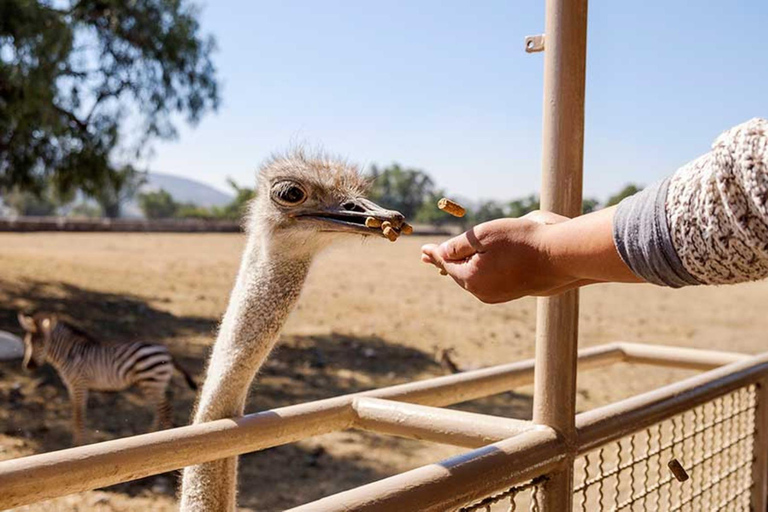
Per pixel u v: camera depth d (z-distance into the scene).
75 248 22.12
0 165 12.31
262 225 2.17
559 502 1.53
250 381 2.06
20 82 10.62
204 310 12.67
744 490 2.38
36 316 6.43
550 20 1.55
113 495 4.68
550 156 1.55
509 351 10.59
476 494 1.31
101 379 6.29
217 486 1.98
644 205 1.00
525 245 1.16
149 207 75.56
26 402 6.75
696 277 0.96
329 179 2.18
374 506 1.14
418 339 11.02
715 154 0.91
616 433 1.67
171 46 12.50
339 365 9.08
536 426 1.57
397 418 1.79
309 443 6.15
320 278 17.80
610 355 2.68
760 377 2.31
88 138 12.26
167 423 6.49
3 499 1.30
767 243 0.88
